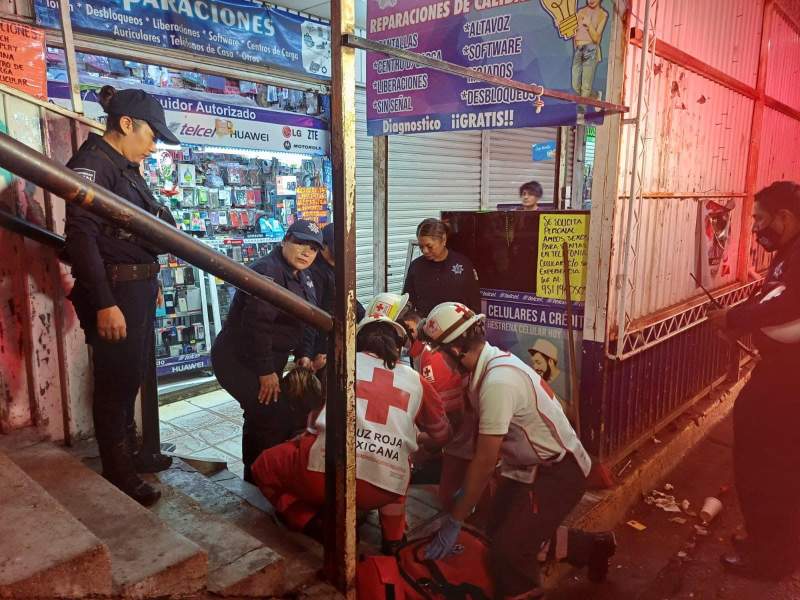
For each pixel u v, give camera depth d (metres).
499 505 2.56
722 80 4.44
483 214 3.90
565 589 2.94
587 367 3.51
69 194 1.28
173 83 5.27
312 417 2.42
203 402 5.43
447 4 3.73
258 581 1.78
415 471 3.25
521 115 3.52
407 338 2.66
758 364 2.92
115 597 1.42
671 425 4.45
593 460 3.53
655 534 3.43
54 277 2.39
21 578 1.19
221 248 5.91
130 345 2.19
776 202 2.94
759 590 2.94
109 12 4.70
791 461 2.85
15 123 2.26
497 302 3.93
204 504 2.53
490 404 2.28
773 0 5.06
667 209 3.93
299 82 6.21
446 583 2.25
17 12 2.73
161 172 5.39
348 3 1.61
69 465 2.10
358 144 6.63
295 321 3.27
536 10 3.37
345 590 1.91
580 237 3.52
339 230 1.74
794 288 2.69
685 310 4.23
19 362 2.32
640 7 3.16
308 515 2.32
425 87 3.93
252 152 5.95
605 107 2.94
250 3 5.66
